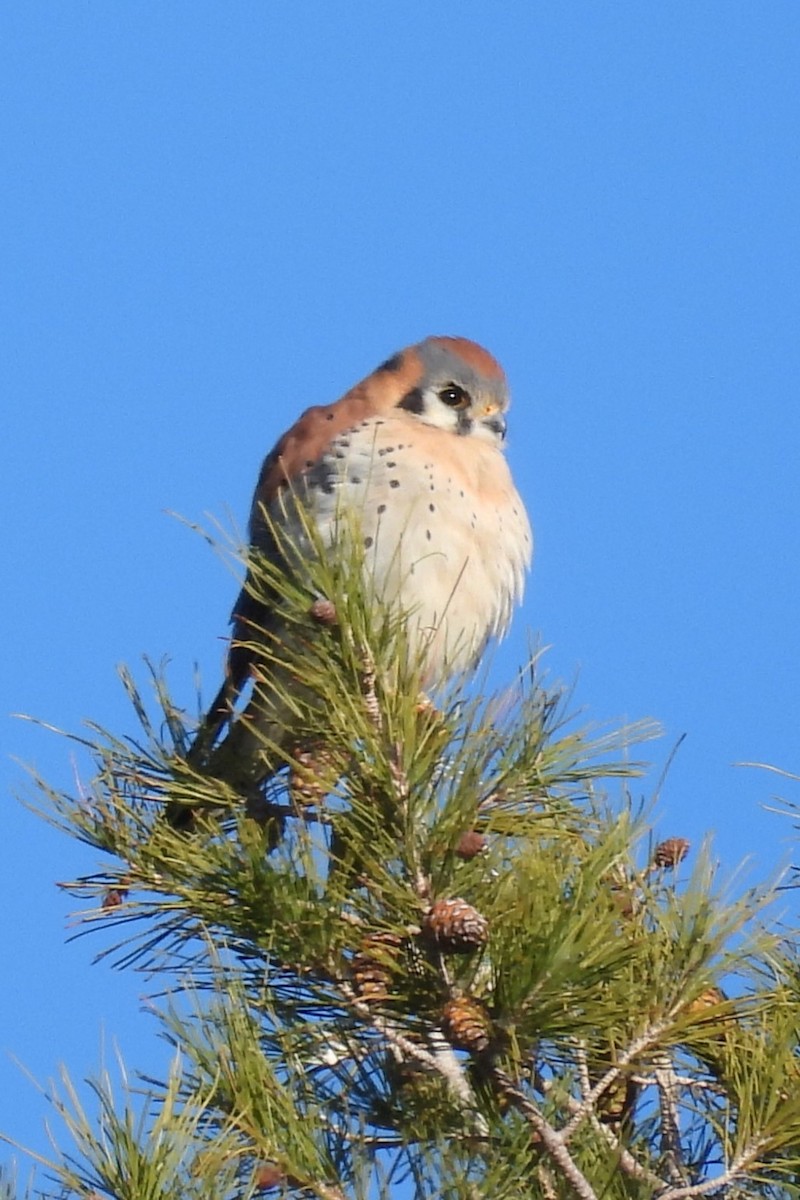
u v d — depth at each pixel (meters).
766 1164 6.08
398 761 6.30
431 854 6.18
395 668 6.59
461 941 5.83
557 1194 6.03
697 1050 6.83
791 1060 6.30
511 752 7.11
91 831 7.10
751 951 6.34
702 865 6.32
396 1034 6.33
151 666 7.85
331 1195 5.68
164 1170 5.18
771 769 6.93
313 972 6.32
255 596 6.93
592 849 6.57
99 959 6.84
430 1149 5.84
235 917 6.32
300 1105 6.15
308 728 6.67
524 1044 5.92
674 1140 6.79
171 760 7.68
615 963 5.86
